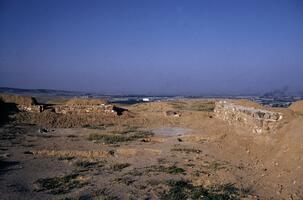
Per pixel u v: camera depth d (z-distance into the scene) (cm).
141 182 1388
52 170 1594
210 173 1491
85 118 3231
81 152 1956
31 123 2981
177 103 4800
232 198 1152
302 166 1404
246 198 1147
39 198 1201
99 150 2003
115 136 2491
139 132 2708
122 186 1336
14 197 1208
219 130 2583
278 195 1184
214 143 2233
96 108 3431
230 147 2058
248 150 1912
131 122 3256
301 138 1612
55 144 2186
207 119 3186
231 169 1550
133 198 1195
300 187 1234
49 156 1900
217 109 3281
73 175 1498
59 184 1370
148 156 1908
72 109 3394
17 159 1789
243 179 1395
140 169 1598
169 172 1523
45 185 1353
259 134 2031
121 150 2038
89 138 2427
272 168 1536
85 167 1656
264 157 1733
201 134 2517
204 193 1210
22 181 1409
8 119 2981
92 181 1411
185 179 1417
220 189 1257
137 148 2075
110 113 3409
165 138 2416
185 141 2358
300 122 1805
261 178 1404
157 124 3212
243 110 2359
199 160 1762
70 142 2269
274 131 1928
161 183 1361
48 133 2608
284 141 1733
